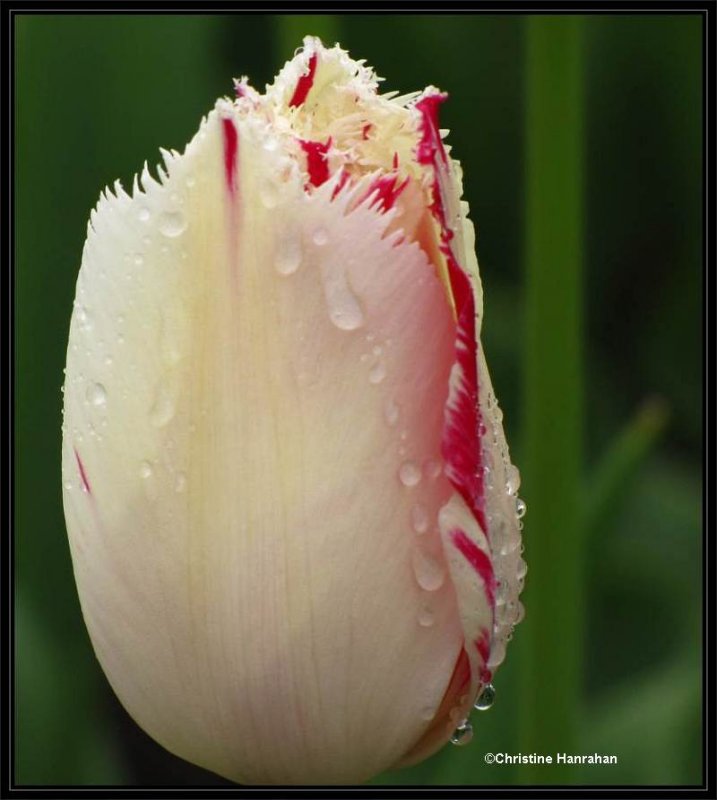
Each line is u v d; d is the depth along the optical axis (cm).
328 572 32
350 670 32
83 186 46
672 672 45
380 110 32
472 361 32
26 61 45
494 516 32
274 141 32
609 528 42
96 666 46
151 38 46
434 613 32
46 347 46
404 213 32
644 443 41
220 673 32
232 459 32
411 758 33
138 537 32
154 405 32
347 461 32
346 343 32
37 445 46
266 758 33
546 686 39
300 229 31
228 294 32
